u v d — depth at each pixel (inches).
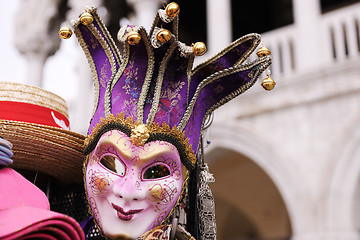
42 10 291.1
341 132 196.1
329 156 196.7
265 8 346.6
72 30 46.8
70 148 48.1
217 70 45.8
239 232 337.1
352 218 187.8
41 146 47.6
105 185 41.1
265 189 310.0
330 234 187.8
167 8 40.2
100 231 42.5
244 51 46.3
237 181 302.7
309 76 207.0
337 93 199.3
